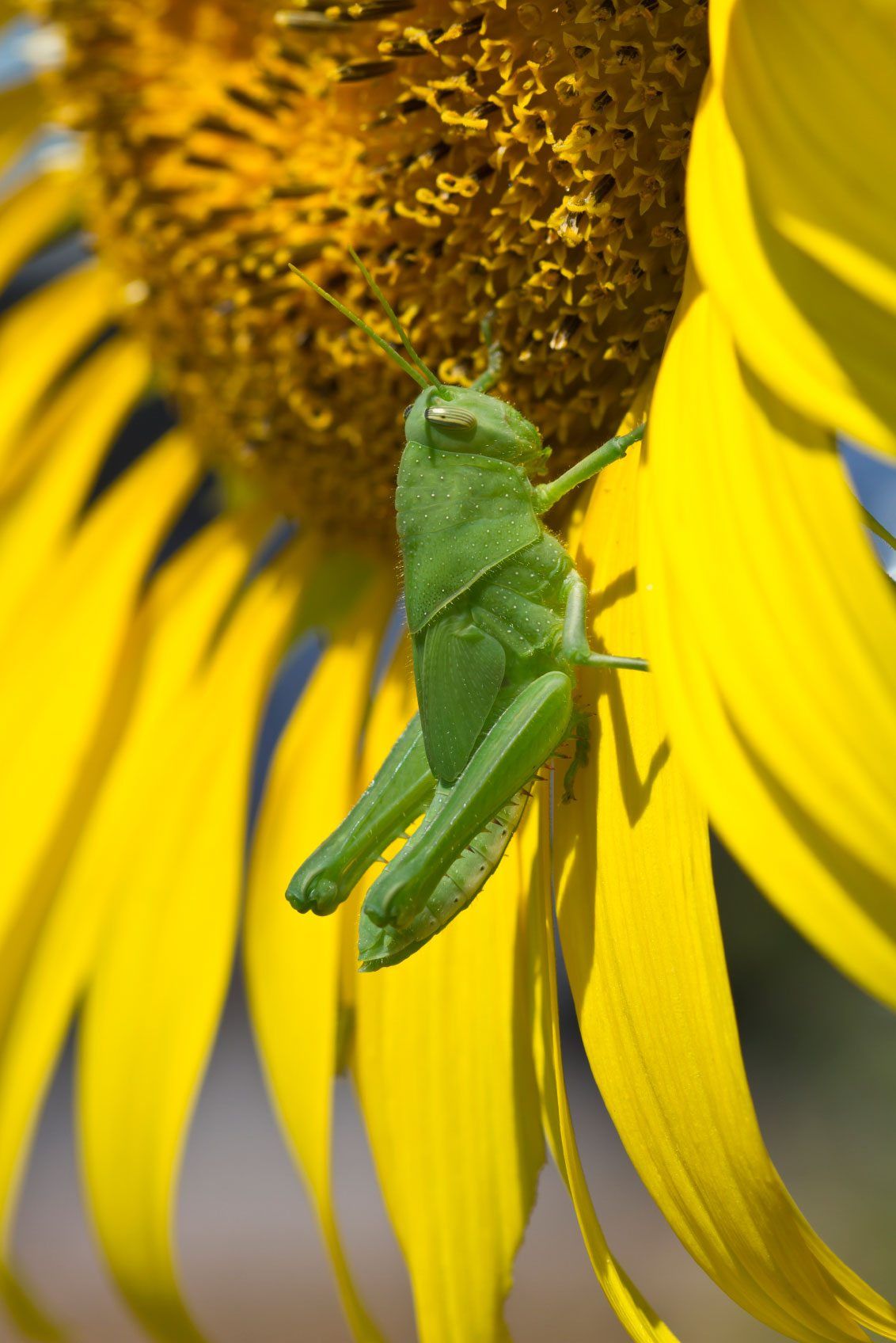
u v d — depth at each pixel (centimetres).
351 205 34
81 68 37
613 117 31
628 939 30
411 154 33
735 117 28
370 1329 34
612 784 30
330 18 33
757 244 28
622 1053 30
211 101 36
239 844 37
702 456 29
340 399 35
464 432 30
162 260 37
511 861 32
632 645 30
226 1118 102
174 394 40
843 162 28
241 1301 83
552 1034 31
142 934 37
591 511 31
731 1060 29
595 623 31
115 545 40
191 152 36
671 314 31
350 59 33
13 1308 38
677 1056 29
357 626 37
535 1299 73
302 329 35
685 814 29
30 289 54
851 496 28
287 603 38
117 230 37
